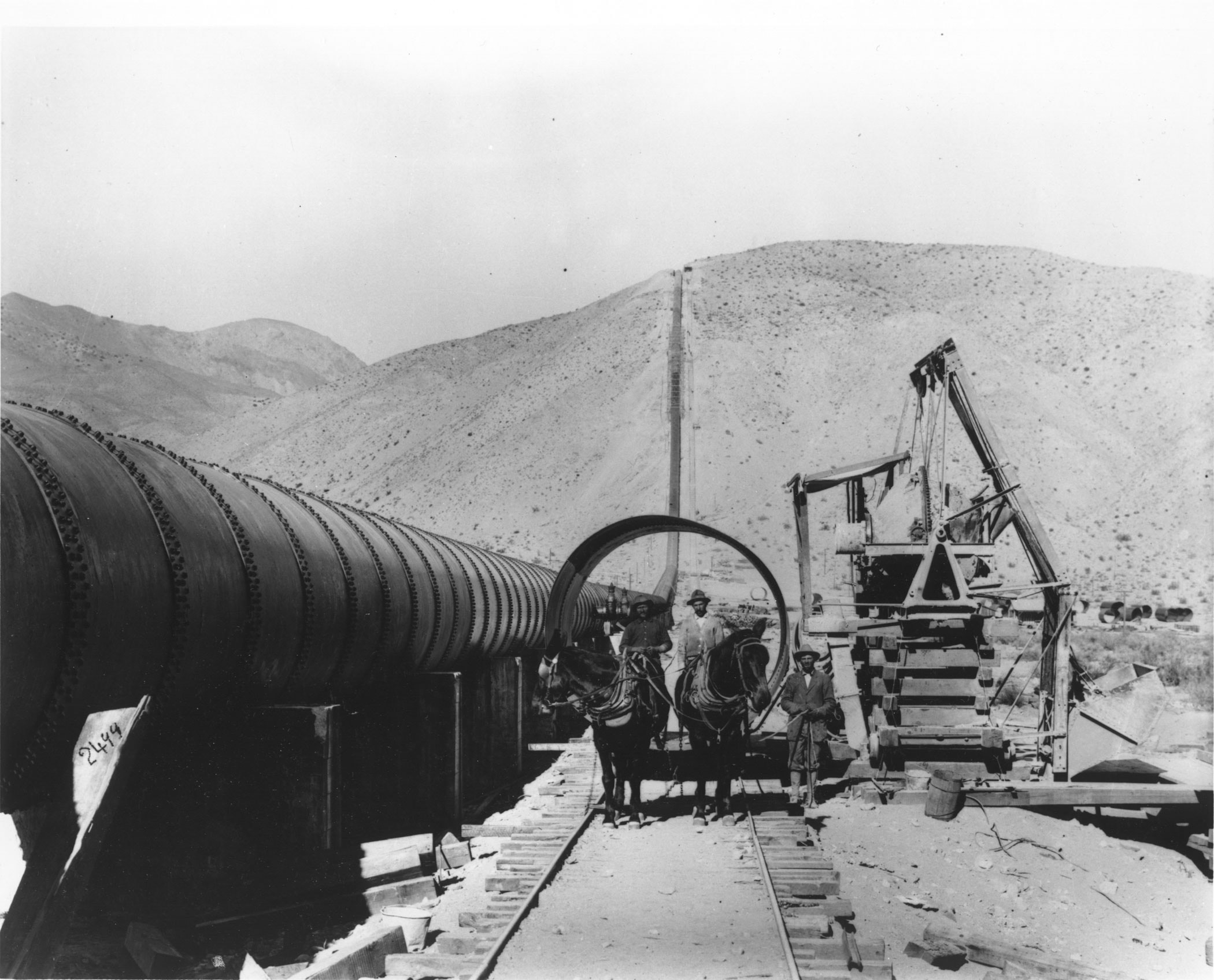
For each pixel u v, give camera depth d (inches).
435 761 481.7
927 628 561.9
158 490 316.2
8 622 235.3
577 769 652.7
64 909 243.1
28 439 270.7
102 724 265.0
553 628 505.4
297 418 6166.3
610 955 304.2
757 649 470.3
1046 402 3752.5
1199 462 3164.4
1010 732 657.0
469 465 4303.6
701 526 482.9
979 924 381.1
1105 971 331.6
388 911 351.6
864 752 565.9
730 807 505.7
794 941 315.0
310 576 383.2
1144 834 511.8
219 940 344.2
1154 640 1278.3
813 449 3629.4
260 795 363.6
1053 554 528.1
